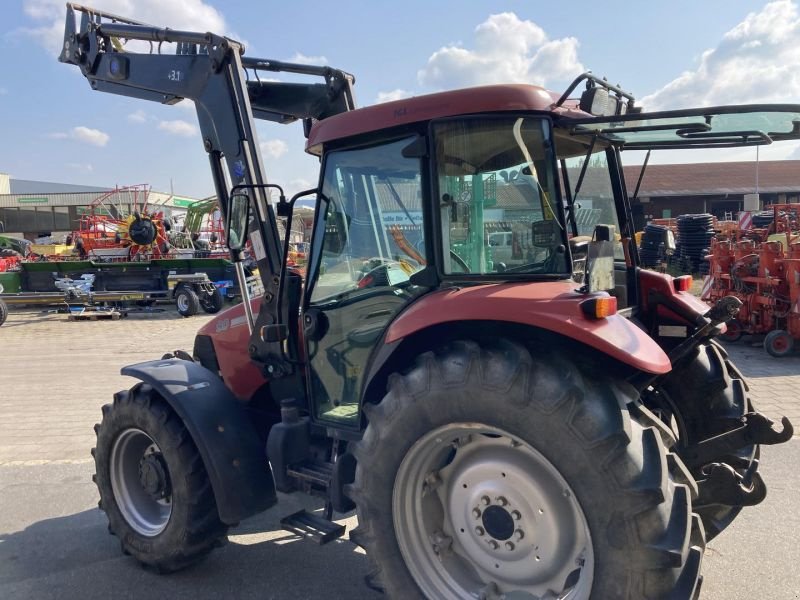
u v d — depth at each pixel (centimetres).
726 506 294
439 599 256
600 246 244
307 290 329
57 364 976
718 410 322
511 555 248
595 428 213
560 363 230
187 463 327
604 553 211
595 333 221
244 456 327
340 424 319
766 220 1439
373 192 296
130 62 400
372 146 290
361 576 340
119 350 1081
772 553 342
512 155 257
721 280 966
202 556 343
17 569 357
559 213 253
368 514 264
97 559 368
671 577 204
